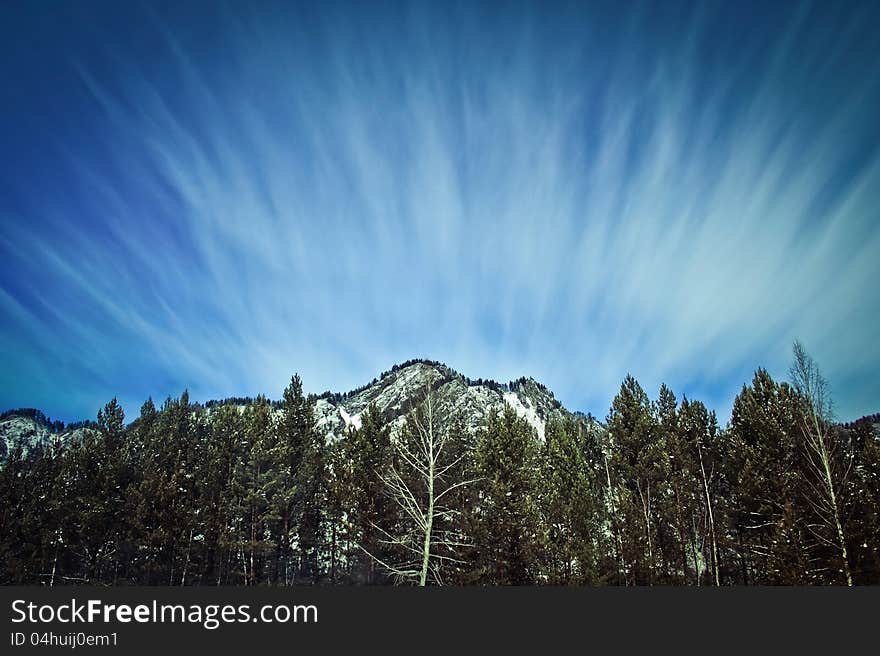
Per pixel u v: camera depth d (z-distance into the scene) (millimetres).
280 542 40094
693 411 38969
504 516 30641
